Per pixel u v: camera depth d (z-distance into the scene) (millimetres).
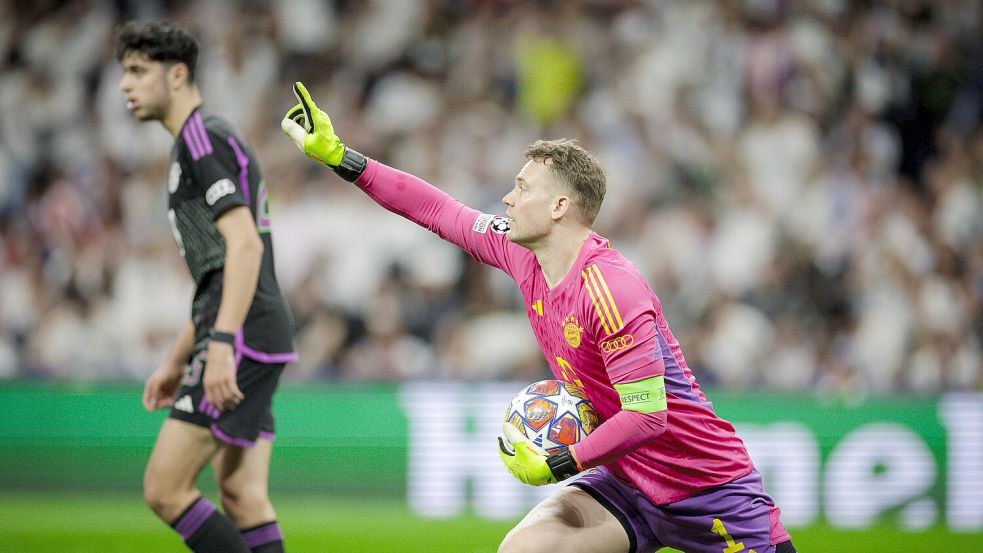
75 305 33156
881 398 25922
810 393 25734
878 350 33438
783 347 33000
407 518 24734
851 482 25641
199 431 13445
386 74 38188
